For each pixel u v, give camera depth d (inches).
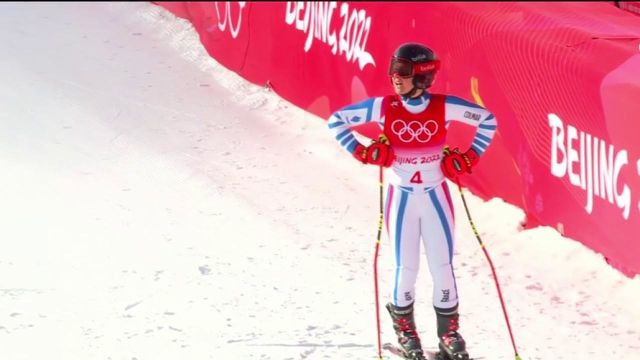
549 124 976.3
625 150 877.2
